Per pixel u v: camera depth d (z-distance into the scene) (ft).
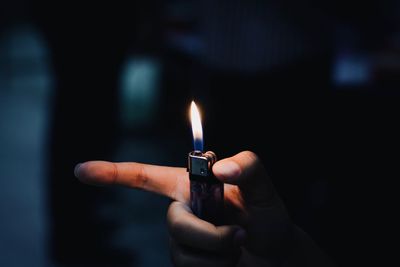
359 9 3.21
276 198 1.59
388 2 3.73
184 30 5.08
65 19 3.74
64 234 3.80
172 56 5.56
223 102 3.33
